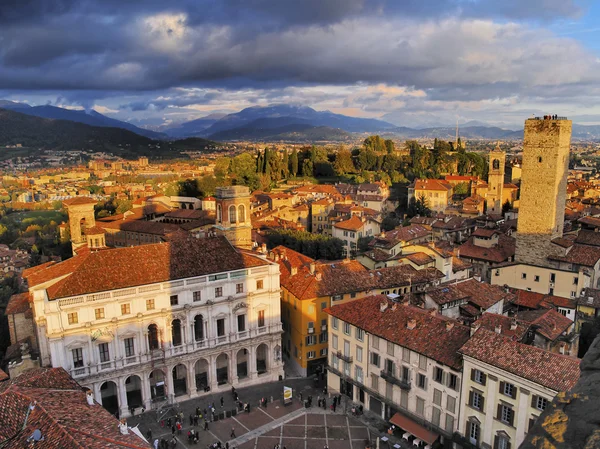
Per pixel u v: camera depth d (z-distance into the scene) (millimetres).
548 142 111500
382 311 80500
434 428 69750
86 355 75812
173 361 83062
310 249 148750
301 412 82188
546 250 115625
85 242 119250
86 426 45969
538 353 60156
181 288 82625
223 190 112312
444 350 68875
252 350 91250
